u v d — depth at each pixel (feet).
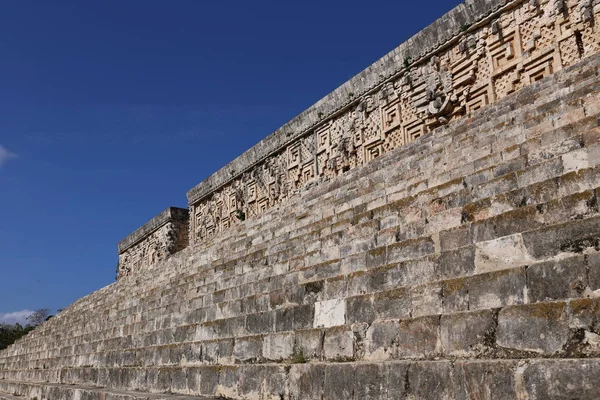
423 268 20.52
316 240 34.30
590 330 12.55
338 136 72.43
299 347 21.83
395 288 19.77
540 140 27.07
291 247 37.22
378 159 53.47
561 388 11.71
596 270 14.05
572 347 12.80
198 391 25.76
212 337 30.37
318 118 75.46
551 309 13.50
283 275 31.14
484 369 13.33
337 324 21.76
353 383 17.02
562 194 19.90
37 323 216.95
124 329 48.62
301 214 49.85
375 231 30.19
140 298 57.41
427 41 58.70
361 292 22.86
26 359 79.25
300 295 26.21
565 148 24.14
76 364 52.16
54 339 73.41
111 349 46.11
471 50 54.19
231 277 40.16
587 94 29.63
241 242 56.24
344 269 26.76
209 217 105.29
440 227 24.40
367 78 67.15
